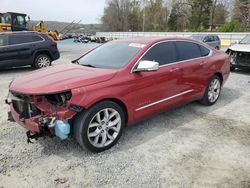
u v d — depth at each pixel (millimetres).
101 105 3889
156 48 4828
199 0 66312
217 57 6195
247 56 10125
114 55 4754
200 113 5758
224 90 7820
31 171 3551
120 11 83562
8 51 10984
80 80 3809
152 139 4488
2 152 4004
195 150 4137
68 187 3250
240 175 3496
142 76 4406
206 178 3430
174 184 3311
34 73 4480
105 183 3324
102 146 4027
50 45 12109
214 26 67062
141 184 3307
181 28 71062
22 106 3953
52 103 3781
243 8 51781
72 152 4020
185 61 5305
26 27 20000
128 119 4352
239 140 4492
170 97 5012
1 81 9250
